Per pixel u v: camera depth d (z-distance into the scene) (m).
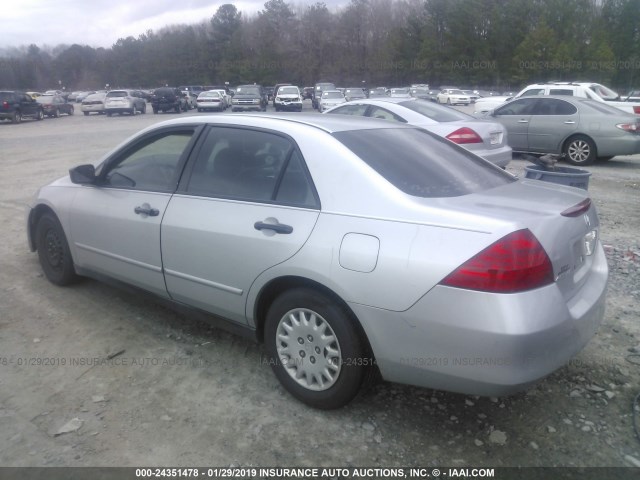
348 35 83.31
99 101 38.38
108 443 2.83
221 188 3.48
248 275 3.20
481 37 66.94
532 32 60.84
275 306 3.16
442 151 3.63
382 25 83.00
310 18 83.50
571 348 2.70
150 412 3.09
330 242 2.85
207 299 3.50
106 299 4.65
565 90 16.47
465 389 2.62
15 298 4.64
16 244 6.20
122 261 4.03
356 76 80.12
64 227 4.52
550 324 2.51
